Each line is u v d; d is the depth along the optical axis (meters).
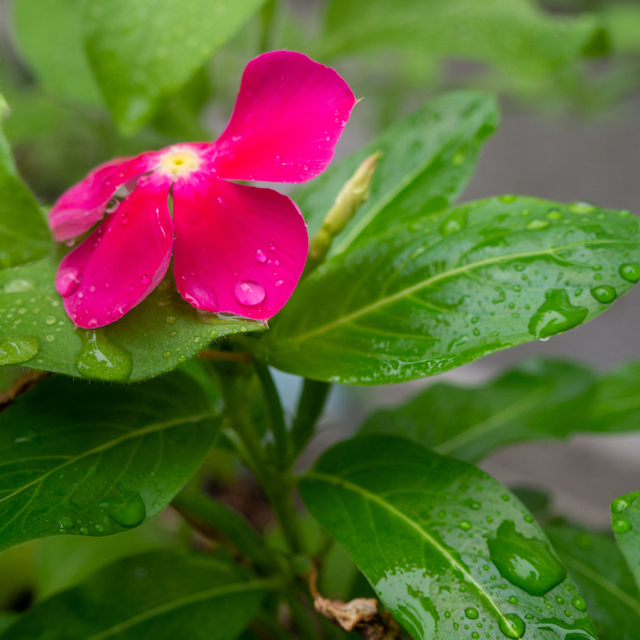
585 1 0.58
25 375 0.31
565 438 0.36
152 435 0.30
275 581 0.33
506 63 0.39
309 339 0.30
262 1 0.33
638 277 0.29
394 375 0.30
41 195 0.67
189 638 0.32
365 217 0.33
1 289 0.30
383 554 0.30
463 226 0.31
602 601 0.32
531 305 0.29
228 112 0.59
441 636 0.29
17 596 0.49
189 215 0.30
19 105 0.51
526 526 0.30
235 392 0.32
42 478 0.30
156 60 0.33
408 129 0.34
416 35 0.40
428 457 0.31
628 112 0.72
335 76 0.29
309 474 0.32
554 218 0.30
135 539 0.44
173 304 0.29
